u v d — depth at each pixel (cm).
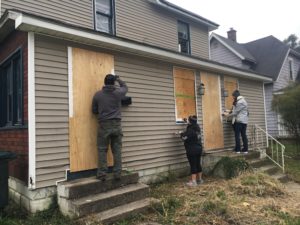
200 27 1498
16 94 669
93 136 643
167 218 539
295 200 656
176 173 856
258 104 1281
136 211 551
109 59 705
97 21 1057
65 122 600
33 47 568
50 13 917
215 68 995
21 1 857
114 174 607
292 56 2266
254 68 2164
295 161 1130
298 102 1229
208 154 927
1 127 720
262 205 600
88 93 648
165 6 1274
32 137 549
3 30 635
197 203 602
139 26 1195
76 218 508
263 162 966
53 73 593
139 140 760
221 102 1065
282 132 1780
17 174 614
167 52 809
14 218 547
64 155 592
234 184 727
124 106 733
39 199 552
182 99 906
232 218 531
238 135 999
